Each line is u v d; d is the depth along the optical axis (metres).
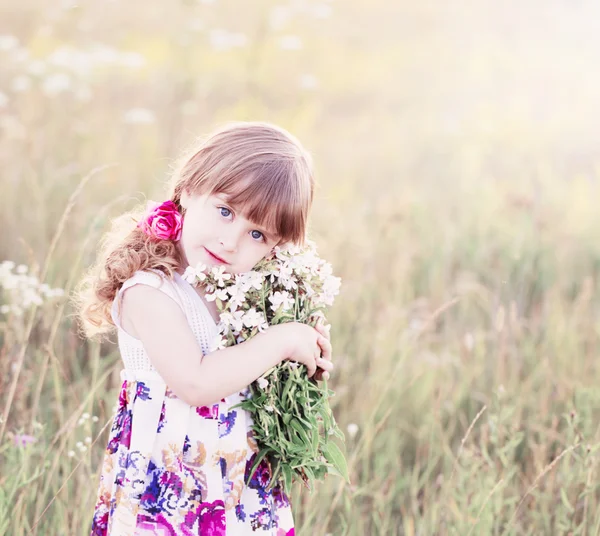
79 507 2.38
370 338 3.65
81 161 5.12
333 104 8.44
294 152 1.79
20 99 5.96
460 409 3.21
